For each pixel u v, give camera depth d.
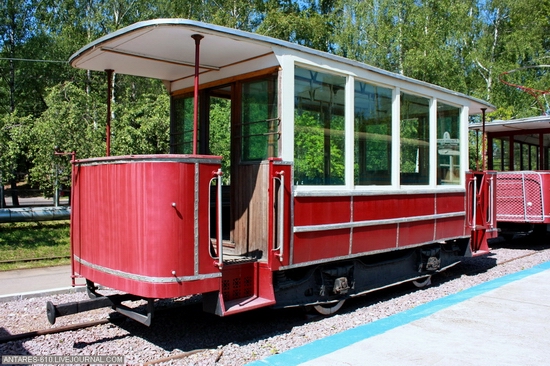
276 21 22.50
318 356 4.35
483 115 9.21
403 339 4.80
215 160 4.48
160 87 21.12
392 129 6.56
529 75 24.62
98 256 4.84
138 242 4.28
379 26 22.70
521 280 7.68
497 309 5.91
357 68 5.88
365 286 6.36
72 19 21.42
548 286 7.22
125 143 12.31
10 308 6.23
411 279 7.09
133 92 21.83
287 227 4.95
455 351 4.46
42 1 21.17
